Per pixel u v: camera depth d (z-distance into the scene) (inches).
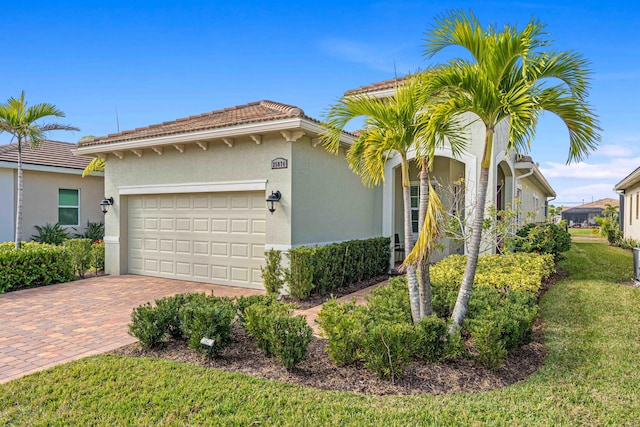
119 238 457.4
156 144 394.9
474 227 194.5
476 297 232.8
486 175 191.3
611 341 218.4
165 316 212.2
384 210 475.2
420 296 199.9
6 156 546.3
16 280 376.2
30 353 210.5
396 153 466.3
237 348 209.3
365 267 408.8
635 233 738.2
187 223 420.8
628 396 158.2
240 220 386.0
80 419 139.8
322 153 389.4
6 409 147.6
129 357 199.3
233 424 136.0
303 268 320.8
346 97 210.2
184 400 152.0
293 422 137.2
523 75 168.2
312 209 373.7
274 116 328.8
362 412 143.9
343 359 180.4
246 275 383.9
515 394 159.6
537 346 214.2
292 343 179.8
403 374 175.8
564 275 426.3
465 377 175.0
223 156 380.8
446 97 187.2
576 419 140.9
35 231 574.6
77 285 399.5
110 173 462.6
